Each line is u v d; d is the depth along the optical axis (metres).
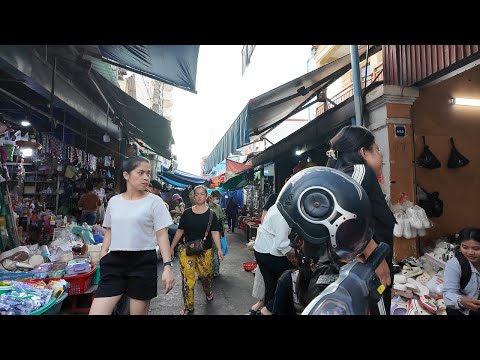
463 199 5.46
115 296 2.55
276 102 6.42
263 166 12.43
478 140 5.59
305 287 1.23
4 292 2.80
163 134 9.67
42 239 5.64
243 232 14.17
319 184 0.99
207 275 4.48
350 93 9.59
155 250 2.75
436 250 4.73
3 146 4.52
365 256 1.13
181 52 3.92
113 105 7.68
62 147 6.54
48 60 4.74
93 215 7.24
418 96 5.10
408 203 4.80
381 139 5.11
